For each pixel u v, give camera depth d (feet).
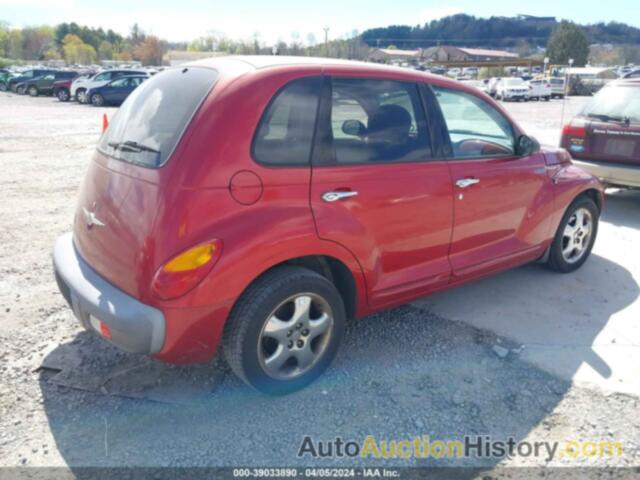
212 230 8.62
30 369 10.80
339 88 10.19
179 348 8.87
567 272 16.52
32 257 16.92
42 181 28.27
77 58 366.84
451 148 12.10
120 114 11.17
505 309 14.01
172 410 9.76
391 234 11.03
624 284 15.75
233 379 10.69
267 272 9.53
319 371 10.56
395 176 10.85
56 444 8.84
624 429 9.54
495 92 143.13
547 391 10.56
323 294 10.03
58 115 67.26
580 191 15.66
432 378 10.90
